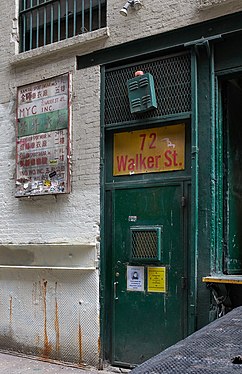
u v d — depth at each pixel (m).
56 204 6.45
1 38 7.32
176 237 5.48
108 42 6.12
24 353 6.54
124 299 5.80
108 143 6.11
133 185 5.83
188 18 5.47
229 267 5.36
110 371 5.75
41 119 6.64
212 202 5.21
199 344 2.28
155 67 5.75
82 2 6.61
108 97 6.12
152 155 5.77
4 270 6.87
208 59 5.36
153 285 5.60
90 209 6.12
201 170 5.32
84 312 6.04
